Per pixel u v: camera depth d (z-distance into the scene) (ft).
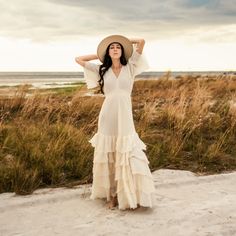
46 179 19.66
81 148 22.63
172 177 20.34
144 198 15.71
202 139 26.30
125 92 16.06
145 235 13.94
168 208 16.29
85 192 18.22
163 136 26.71
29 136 24.52
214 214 15.72
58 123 27.14
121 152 15.64
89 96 39.06
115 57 15.90
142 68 16.40
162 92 46.98
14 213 16.14
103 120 16.14
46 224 15.07
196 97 35.12
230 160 23.06
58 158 21.33
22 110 32.45
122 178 15.72
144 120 29.99
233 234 14.07
